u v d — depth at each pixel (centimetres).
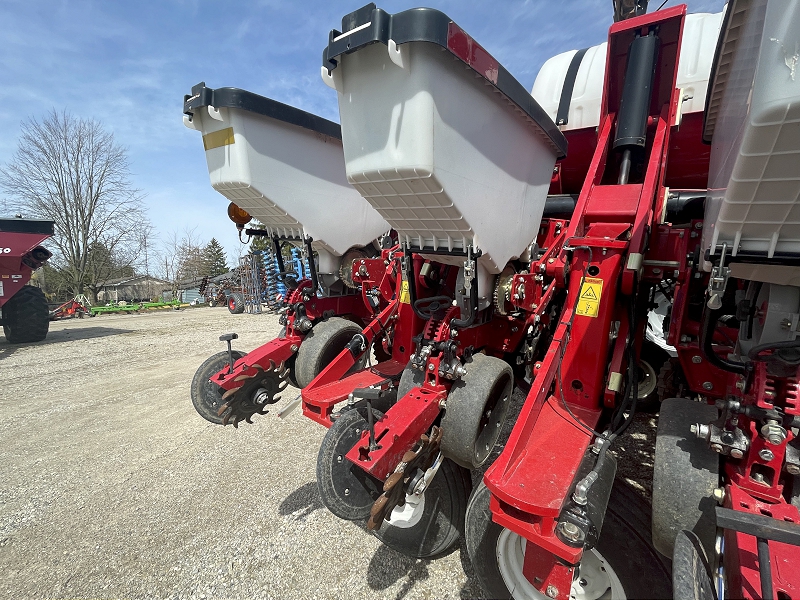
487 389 196
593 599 174
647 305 223
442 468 212
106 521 273
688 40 303
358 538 249
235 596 210
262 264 1694
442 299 230
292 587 214
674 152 316
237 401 295
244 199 273
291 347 319
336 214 313
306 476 320
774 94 74
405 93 142
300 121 271
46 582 224
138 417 459
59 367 708
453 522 213
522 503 134
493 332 250
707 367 201
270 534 254
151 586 218
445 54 141
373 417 187
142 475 331
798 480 129
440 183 150
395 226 191
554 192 354
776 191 89
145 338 1007
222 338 298
